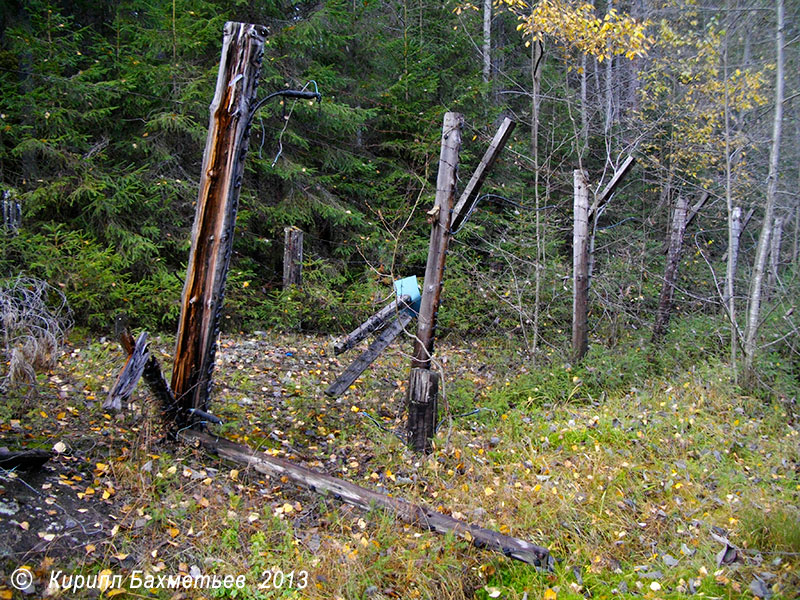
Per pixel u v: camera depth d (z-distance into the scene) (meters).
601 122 12.20
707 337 8.39
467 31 12.50
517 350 8.19
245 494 3.85
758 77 8.95
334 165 10.87
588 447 5.20
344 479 4.34
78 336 6.73
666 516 4.24
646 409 6.04
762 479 4.73
